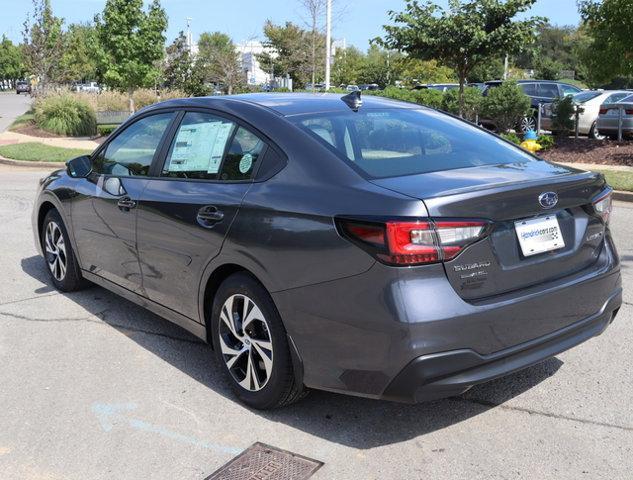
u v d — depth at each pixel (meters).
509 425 3.43
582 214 3.49
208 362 4.28
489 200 3.01
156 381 3.99
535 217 3.23
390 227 2.87
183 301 4.03
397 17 16.98
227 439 3.33
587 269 3.48
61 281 5.64
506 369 3.09
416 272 2.87
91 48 23.58
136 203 4.30
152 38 23.45
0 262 6.76
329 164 3.33
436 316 2.86
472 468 3.04
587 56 15.05
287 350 3.34
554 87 20.47
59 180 5.46
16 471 3.06
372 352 2.95
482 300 3.01
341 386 3.12
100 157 5.06
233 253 3.50
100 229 4.80
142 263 4.36
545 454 3.15
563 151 15.80
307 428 3.42
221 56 33.22
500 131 18.33
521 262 3.16
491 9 16.20
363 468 3.06
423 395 2.93
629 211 9.68
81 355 4.39
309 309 3.15
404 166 3.40
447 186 3.07
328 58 23.89
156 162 4.37
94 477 3.02
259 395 3.54
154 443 3.30
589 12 14.47
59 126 23.02
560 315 3.29
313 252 3.11
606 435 3.32
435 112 4.40
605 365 4.16
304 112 3.82
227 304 3.66
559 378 3.98
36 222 5.87
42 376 4.06
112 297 5.57
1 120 32.03
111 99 27.25
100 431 3.41
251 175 3.62
